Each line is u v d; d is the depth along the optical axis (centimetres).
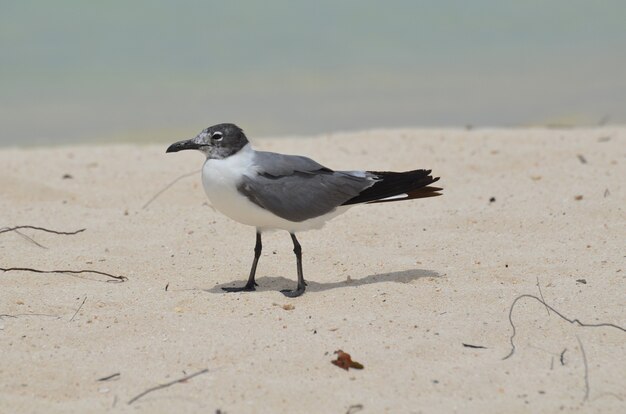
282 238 1530
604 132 2167
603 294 1232
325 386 984
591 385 986
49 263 1413
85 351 1078
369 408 938
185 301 1228
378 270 1370
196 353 1062
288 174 1265
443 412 931
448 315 1170
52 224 1617
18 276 1348
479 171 1895
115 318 1170
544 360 1047
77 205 1736
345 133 2244
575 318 1153
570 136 2138
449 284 1295
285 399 958
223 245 1503
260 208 1248
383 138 2161
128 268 1400
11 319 1175
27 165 1992
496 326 1132
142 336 1116
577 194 1697
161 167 1980
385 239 1520
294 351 1064
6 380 1009
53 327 1146
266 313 1183
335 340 1093
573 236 1494
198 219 1636
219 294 1255
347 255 1438
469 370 1018
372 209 1678
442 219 1608
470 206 1675
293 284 1328
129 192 1811
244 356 1053
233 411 936
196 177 1898
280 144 2111
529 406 944
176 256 1453
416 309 1195
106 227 1598
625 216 1573
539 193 1723
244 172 1243
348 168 1903
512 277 1320
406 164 1938
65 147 2231
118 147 2205
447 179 1847
